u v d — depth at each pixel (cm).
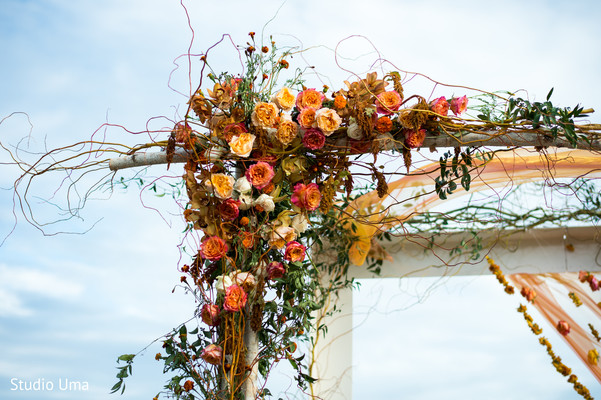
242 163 234
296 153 230
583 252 364
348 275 361
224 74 238
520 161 304
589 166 303
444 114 226
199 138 232
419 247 364
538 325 370
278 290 244
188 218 230
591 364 349
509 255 366
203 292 235
